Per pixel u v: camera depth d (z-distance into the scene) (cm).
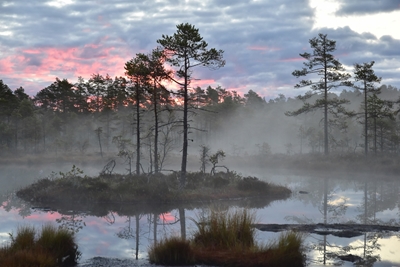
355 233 1383
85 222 1650
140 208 2031
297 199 2312
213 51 2506
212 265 957
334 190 2686
